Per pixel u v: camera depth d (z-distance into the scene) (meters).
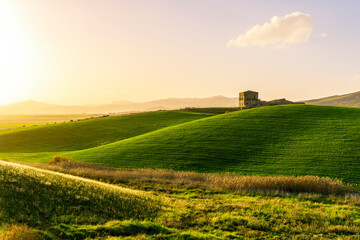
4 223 11.09
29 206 13.17
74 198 15.41
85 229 12.02
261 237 13.22
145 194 20.05
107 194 17.23
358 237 13.28
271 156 36.22
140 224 13.15
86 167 33.44
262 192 21.86
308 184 22.41
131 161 38.28
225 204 18.38
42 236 10.59
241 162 34.81
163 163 36.31
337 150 36.06
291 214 16.34
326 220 15.57
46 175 18.84
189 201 19.19
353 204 18.81
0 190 13.98
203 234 13.05
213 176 27.09
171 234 12.51
